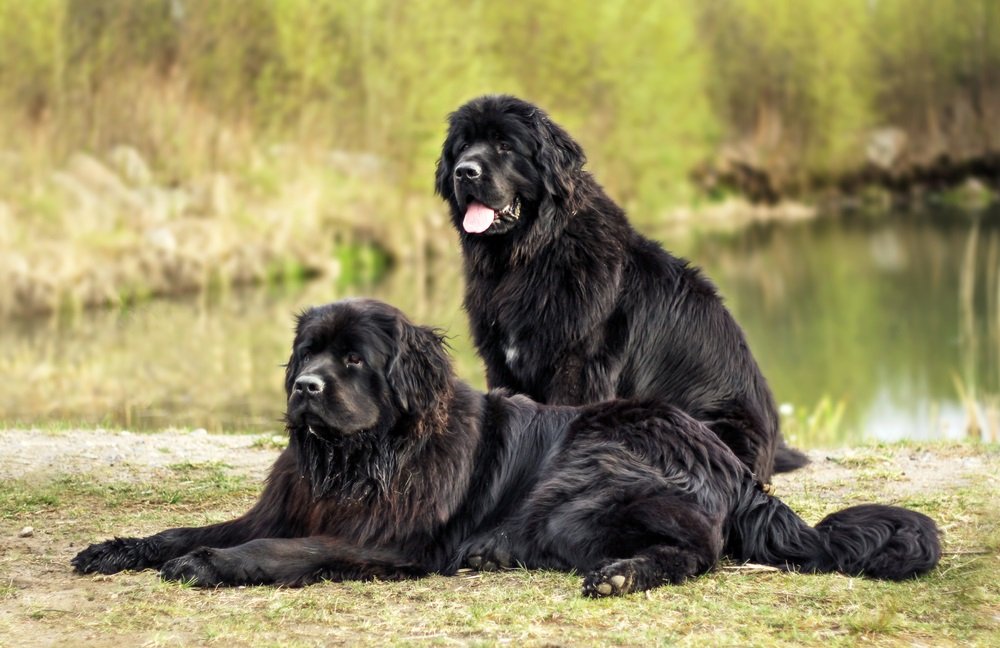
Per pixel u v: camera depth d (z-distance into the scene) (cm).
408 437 593
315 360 581
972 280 2889
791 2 6141
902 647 470
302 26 3262
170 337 2008
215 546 619
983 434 1434
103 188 2766
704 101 5578
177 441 1008
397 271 2966
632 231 834
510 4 4250
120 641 477
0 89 2680
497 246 805
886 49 6731
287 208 2983
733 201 5528
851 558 577
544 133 784
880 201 5812
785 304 2591
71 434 1027
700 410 807
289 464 623
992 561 592
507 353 802
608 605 524
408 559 590
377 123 3384
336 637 482
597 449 615
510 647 467
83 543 658
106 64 3011
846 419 1619
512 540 605
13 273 2250
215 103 3194
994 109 6731
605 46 4456
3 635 484
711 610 516
